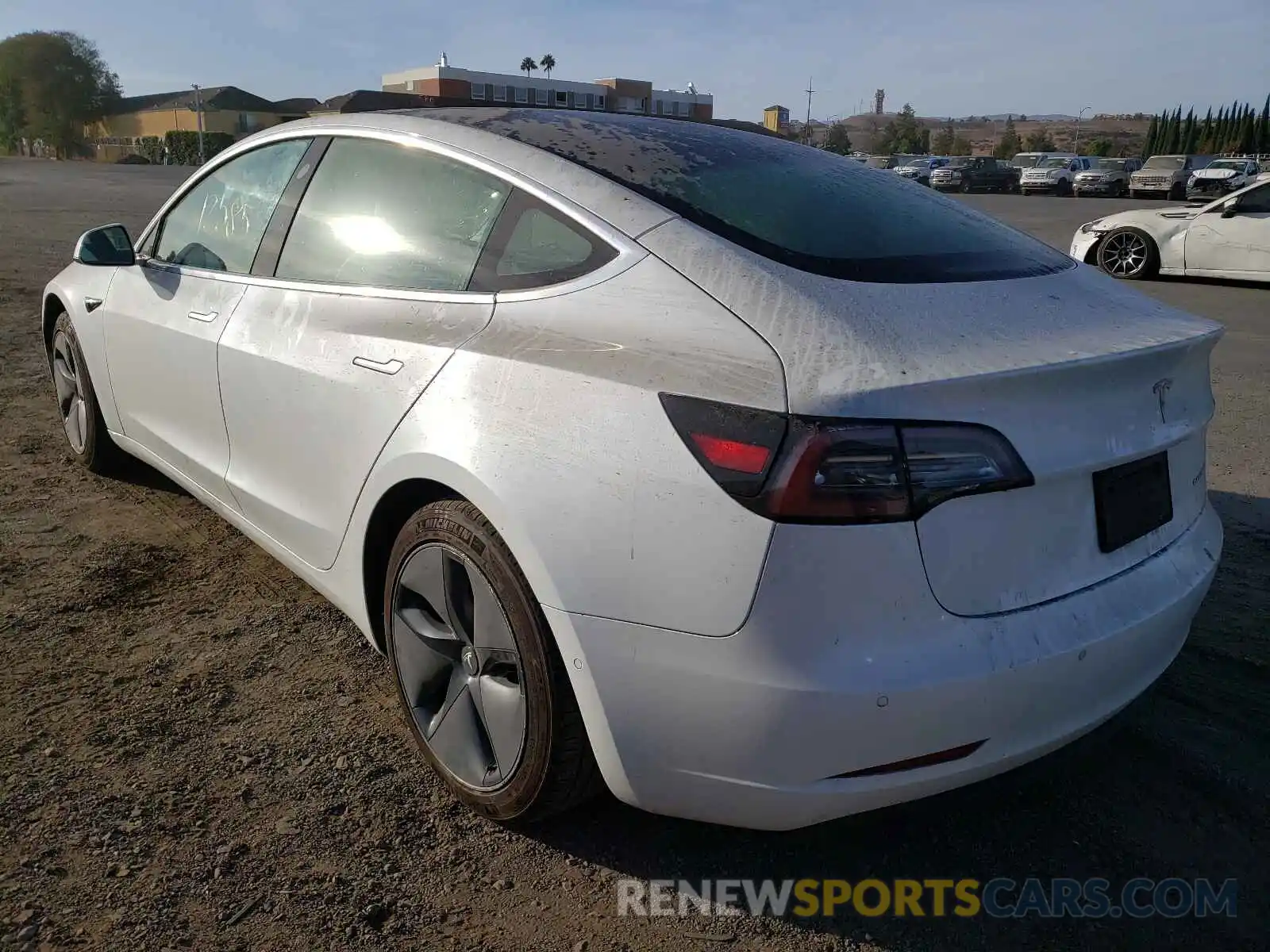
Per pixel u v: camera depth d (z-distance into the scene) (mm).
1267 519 4305
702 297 2053
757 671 1803
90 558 3680
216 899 2084
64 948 1937
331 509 2674
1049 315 2150
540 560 2014
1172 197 34219
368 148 2883
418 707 2490
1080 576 2033
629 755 1997
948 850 2340
